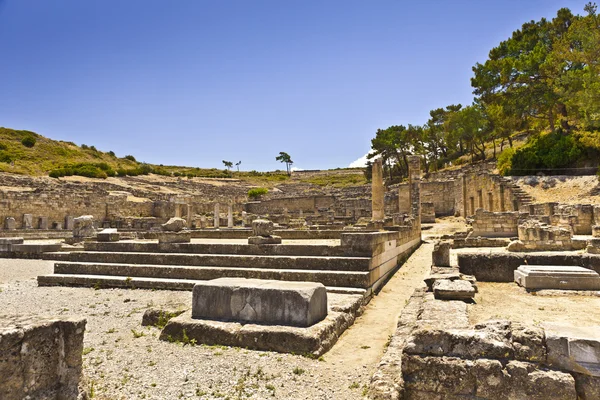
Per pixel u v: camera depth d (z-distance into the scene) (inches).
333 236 696.4
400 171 2723.9
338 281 388.8
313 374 208.4
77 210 1534.2
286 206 2465.6
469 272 374.9
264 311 264.8
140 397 183.5
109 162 3299.7
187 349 246.2
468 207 1540.4
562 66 1245.7
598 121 1090.7
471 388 165.0
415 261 623.2
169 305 321.1
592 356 154.9
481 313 244.2
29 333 143.7
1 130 2999.5
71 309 361.1
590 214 816.3
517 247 636.7
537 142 1354.6
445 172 2046.0
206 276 442.6
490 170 1577.3
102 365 222.1
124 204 1749.5
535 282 321.7
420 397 171.2
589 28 1157.7
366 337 274.1
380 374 187.9
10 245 759.1
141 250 537.6
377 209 928.9
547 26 1652.3
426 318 202.5
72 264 508.4
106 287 458.3
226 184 3262.8
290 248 454.6
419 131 2443.4
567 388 154.3
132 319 319.9
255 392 187.9
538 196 1125.7
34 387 144.5
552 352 161.0
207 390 190.7
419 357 173.9
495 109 1657.2
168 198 2231.8
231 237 788.0
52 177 2175.2
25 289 463.2
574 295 299.6
